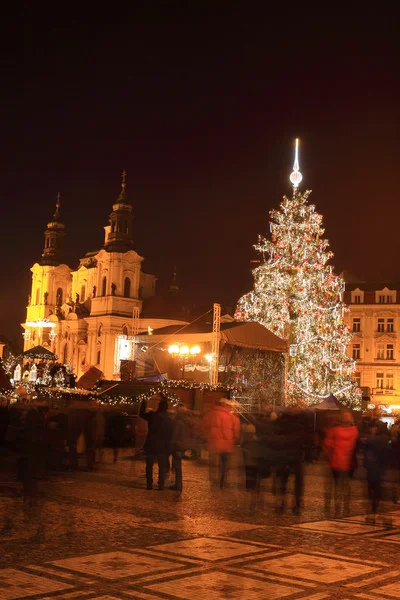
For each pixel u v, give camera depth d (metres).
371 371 78.44
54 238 115.31
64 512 14.42
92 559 10.35
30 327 112.38
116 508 15.12
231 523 13.75
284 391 45.75
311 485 20.69
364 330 79.25
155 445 18.11
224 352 45.16
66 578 9.23
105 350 98.12
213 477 19.48
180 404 20.86
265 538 12.32
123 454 29.19
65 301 113.38
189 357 46.47
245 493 17.97
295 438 15.53
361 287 82.00
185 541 11.84
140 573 9.59
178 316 101.19
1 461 24.81
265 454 15.38
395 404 76.44
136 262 102.31
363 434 20.48
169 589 8.85
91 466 22.62
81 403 23.03
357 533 13.13
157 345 44.72
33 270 114.75
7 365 61.44
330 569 10.11
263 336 43.19
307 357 53.28
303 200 54.50
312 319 53.69
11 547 11.09
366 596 8.77
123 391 35.84
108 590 8.73
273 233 55.03
